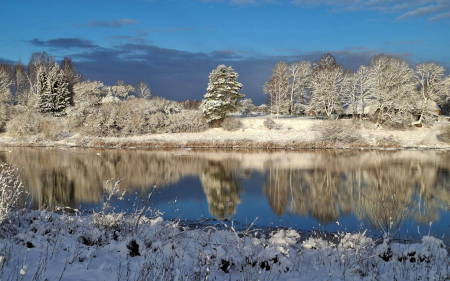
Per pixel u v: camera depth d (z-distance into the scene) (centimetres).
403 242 1102
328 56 7412
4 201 781
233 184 2227
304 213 1558
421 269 668
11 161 3083
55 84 6303
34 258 571
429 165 3023
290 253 739
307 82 7169
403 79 5247
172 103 5859
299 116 6531
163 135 5038
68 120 5238
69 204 1582
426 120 5250
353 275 634
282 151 4147
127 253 657
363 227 1316
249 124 5406
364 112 6231
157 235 796
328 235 1217
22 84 7750
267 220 1448
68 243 686
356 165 3034
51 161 3169
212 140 4638
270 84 6956
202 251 643
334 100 5947
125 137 4953
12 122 4953
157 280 489
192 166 2980
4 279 456
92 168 2795
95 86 5509
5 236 677
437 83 5316
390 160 3344
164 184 2188
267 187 2145
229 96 5416
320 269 671
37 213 912
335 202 1758
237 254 650
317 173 2641
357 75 5744
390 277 633
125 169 2772
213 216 1497
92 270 543
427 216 1456
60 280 483
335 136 4531
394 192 1977
